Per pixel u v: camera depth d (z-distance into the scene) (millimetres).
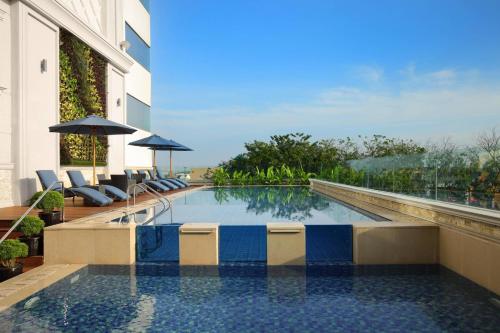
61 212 7441
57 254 6461
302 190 21969
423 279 5648
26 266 6398
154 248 6770
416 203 8422
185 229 6422
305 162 30234
